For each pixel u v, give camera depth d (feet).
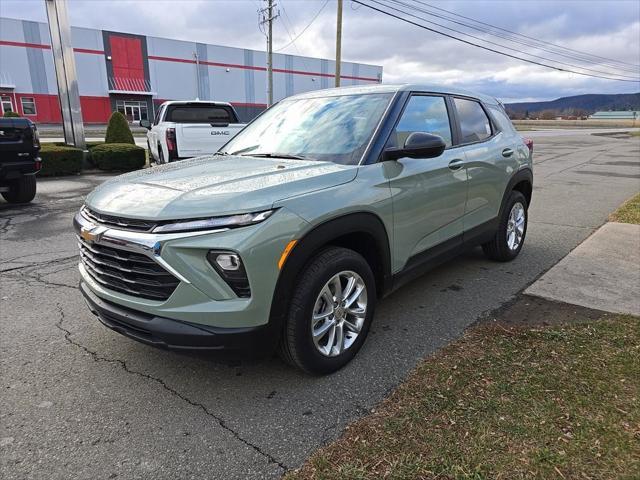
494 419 7.79
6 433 7.88
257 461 7.20
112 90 144.25
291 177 8.90
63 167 42.19
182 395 8.96
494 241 16.10
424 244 11.79
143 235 7.79
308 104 12.94
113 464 7.18
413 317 12.20
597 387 8.58
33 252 18.63
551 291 13.74
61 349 10.76
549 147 84.02
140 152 45.80
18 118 25.67
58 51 45.60
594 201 29.43
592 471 6.59
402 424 7.80
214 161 11.20
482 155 13.97
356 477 6.66
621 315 11.83
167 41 152.66
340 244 10.19
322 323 9.29
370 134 10.61
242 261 7.62
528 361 9.61
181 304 7.77
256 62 173.17
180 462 7.21
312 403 8.63
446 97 13.44
